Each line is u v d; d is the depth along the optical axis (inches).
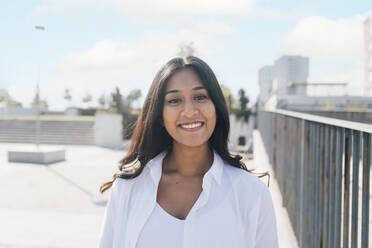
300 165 125.2
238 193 50.3
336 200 79.9
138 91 1000.9
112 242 52.9
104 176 376.2
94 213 230.7
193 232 47.5
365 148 63.2
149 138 54.6
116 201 53.0
